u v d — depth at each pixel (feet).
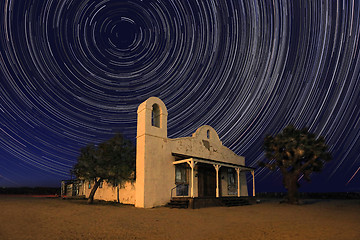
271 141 70.69
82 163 64.08
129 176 62.39
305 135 68.03
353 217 38.73
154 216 39.34
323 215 41.63
